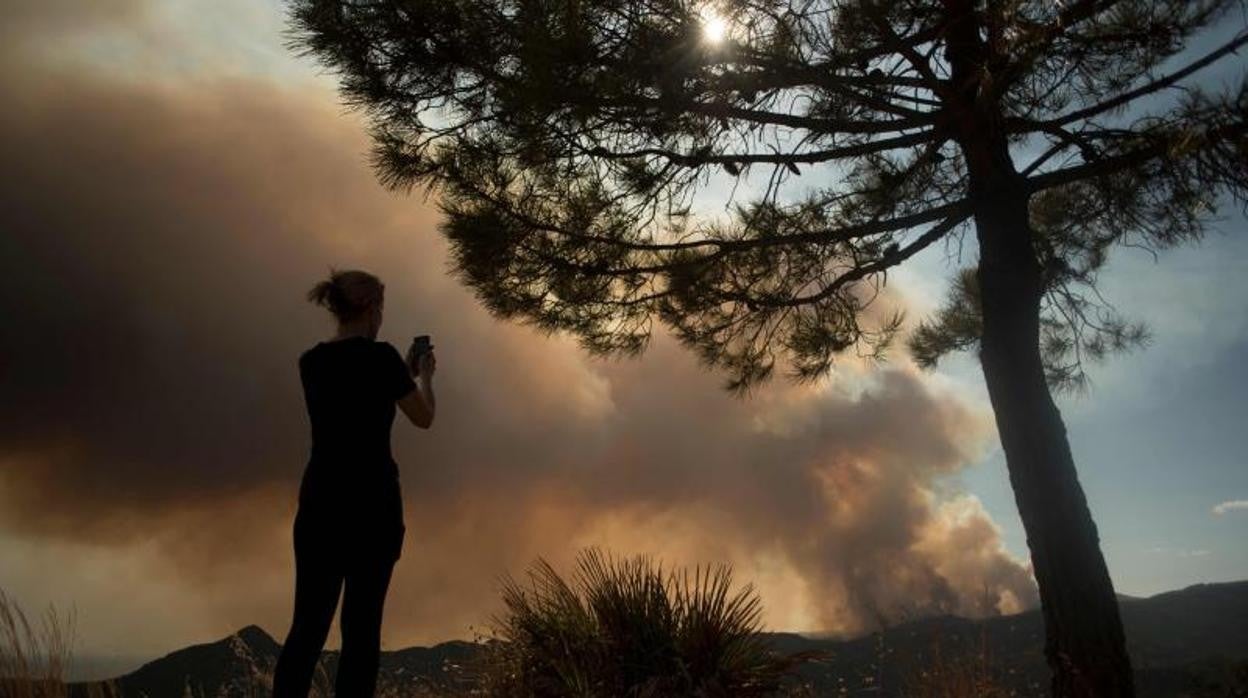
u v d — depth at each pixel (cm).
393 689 491
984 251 636
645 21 555
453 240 672
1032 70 557
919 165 667
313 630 315
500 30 568
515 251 679
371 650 326
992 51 558
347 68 606
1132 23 590
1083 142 625
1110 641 557
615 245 679
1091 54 609
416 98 616
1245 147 525
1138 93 589
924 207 734
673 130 600
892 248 669
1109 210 760
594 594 507
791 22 559
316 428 342
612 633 489
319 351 353
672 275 692
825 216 704
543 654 493
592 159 637
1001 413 616
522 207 671
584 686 462
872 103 598
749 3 545
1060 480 591
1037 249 849
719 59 558
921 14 580
